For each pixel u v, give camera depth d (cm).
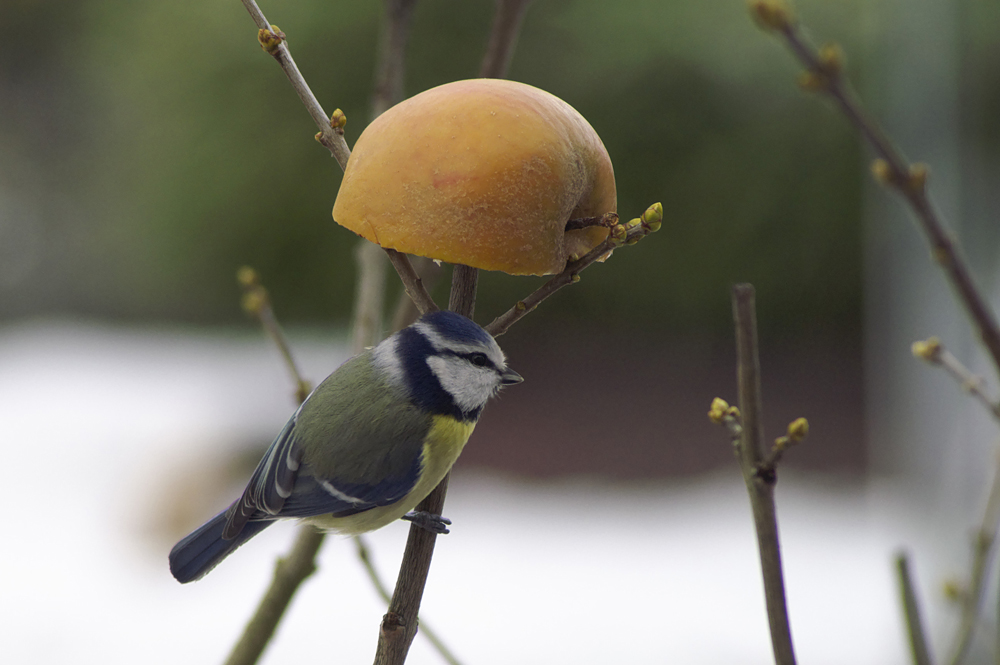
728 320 1889
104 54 2191
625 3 1766
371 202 286
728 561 1118
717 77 1745
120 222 2288
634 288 1866
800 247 1805
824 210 1775
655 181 1798
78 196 2695
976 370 688
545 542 1189
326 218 1862
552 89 1780
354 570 1077
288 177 1867
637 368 1870
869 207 1444
